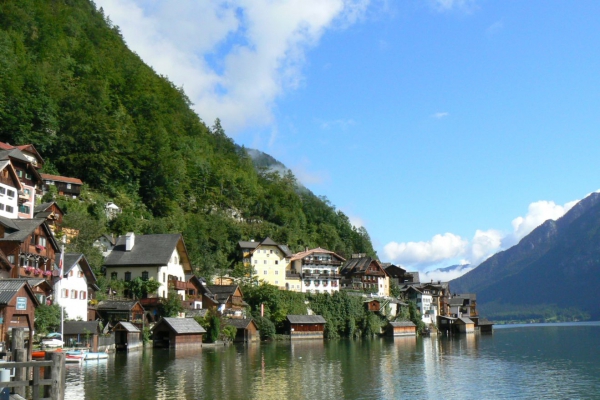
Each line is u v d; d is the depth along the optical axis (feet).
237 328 363.15
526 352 311.88
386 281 584.81
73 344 236.22
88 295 297.94
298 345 354.74
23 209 306.96
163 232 447.42
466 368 229.04
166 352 273.95
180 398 154.40
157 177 524.93
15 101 441.27
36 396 93.76
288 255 522.47
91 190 462.19
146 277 336.70
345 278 570.46
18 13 607.78
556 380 197.06
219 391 165.48
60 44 634.02
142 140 544.21
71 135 474.08
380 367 228.02
